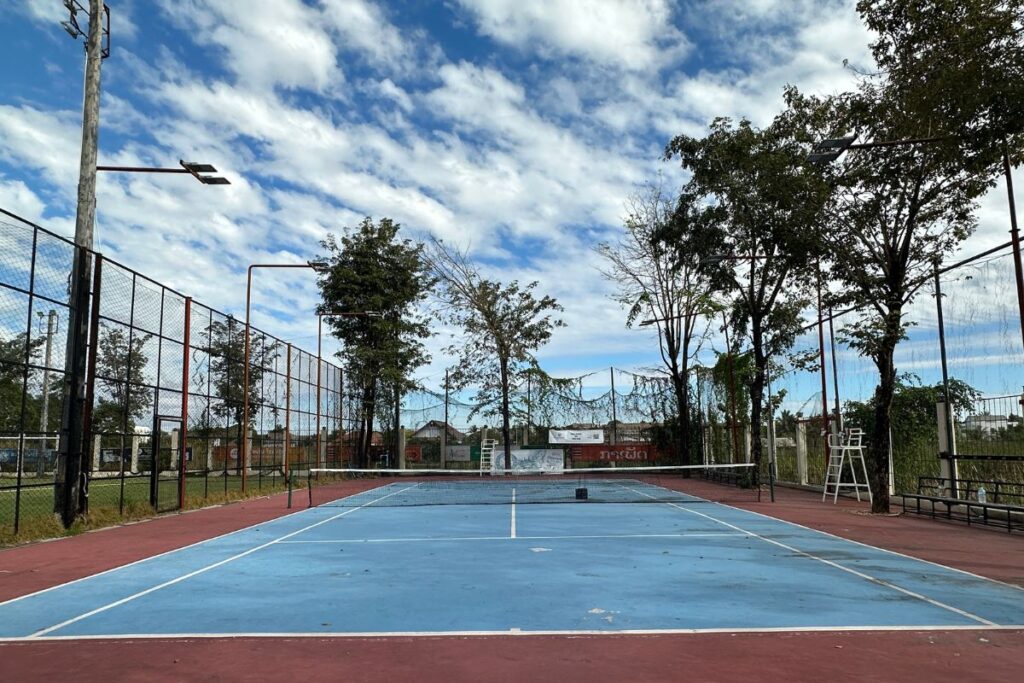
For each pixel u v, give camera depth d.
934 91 10.57
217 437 23.67
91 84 17.75
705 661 6.35
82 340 16.84
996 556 11.80
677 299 36.47
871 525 16.09
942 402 17.67
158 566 11.51
